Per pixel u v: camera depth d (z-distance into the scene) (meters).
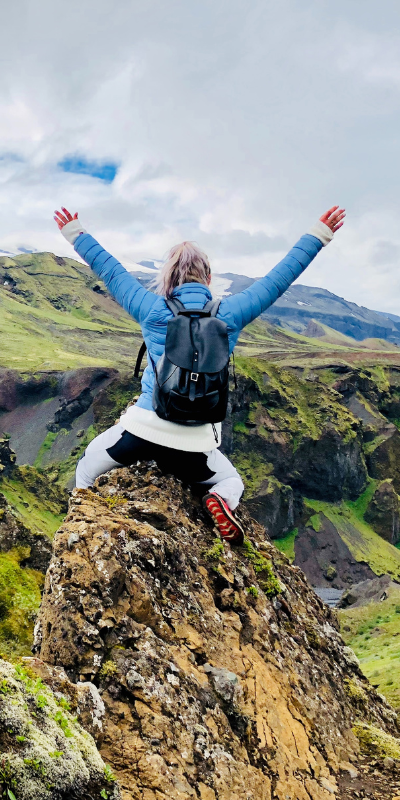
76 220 6.48
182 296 6.01
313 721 6.21
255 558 7.58
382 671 53.41
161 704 4.50
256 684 5.62
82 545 5.27
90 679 4.52
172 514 6.60
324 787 5.46
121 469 6.95
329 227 6.53
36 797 3.14
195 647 5.39
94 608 4.83
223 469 6.96
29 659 4.29
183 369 5.52
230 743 4.79
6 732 3.30
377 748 6.73
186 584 6.02
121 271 6.30
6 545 24.98
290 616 7.62
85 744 3.67
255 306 6.14
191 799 4.02
